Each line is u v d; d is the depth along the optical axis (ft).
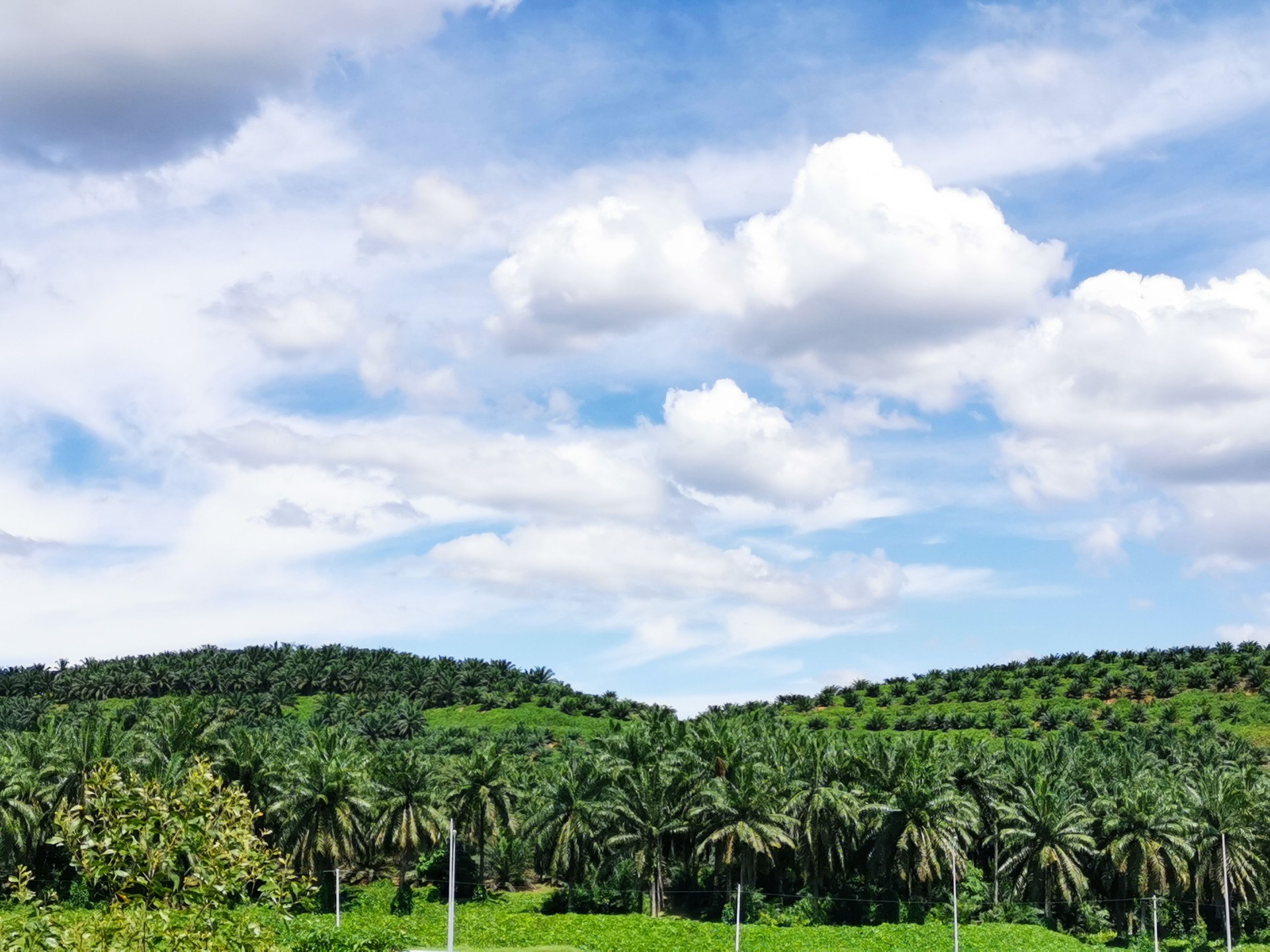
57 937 56.85
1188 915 292.81
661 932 238.89
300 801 272.10
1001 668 629.51
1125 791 273.33
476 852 313.53
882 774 282.56
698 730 342.03
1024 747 388.16
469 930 242.17
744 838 257.75
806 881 277.85
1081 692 554.05
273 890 60.59
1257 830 274.57
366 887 314.14
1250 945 266.57
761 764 289.12
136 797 58.90
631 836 272.10
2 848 265.13
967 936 239.91
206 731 298.35
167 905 58.23
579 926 246.06
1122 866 261.85
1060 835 269.23
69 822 58.29
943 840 262.06
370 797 284.20
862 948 228.22
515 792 303.27
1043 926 271.08
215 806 60.49
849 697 609.01
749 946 228.02
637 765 292.20
